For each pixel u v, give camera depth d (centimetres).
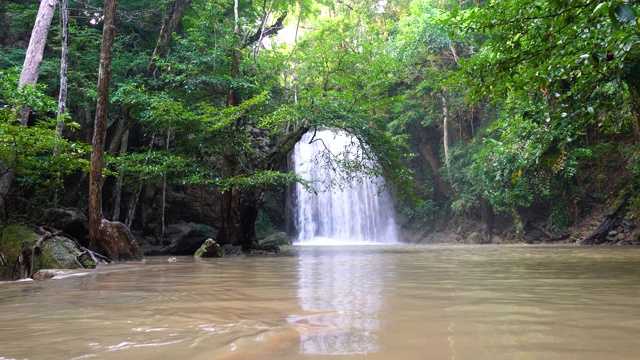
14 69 856
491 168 1842
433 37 2159
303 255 1003
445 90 2345
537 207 2177
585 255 913
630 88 582
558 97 554
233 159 1140
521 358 126
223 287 349
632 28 431
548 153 703
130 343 150
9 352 140
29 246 726
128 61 1416
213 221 2072
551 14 469
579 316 200
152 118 1058
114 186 1461
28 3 1597
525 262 690
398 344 144
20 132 764
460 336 156
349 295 285
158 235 1738
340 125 1229
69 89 1341
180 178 1109
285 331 167
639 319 191
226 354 133
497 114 2211
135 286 370
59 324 190
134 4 1530
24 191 1030
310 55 1397
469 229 2423
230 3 1711
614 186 1853
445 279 406
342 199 2750
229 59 1284
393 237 2764
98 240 801
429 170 2717
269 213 2538
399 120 2555
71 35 1400
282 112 1129
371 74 1369
